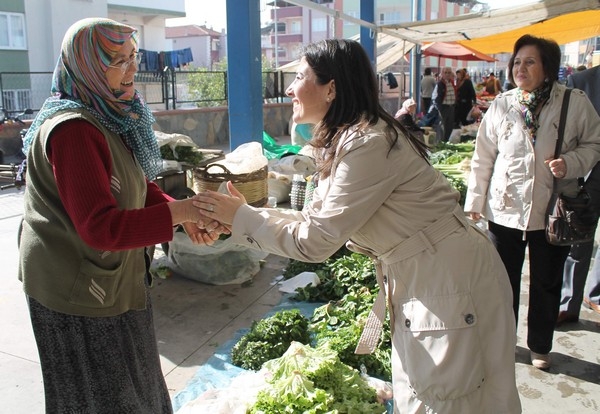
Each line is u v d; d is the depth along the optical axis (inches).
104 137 73.0
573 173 118.2
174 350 141.2
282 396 98.8
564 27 388.2
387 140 71.9
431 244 74.5
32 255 74.3
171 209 74.2
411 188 74.0
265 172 201.9
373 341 84.2
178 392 121.4
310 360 105.5
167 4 1101.1
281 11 2140.7
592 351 145.6
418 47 658.8
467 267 74.4
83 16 912.3
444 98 580.7
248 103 228.8
